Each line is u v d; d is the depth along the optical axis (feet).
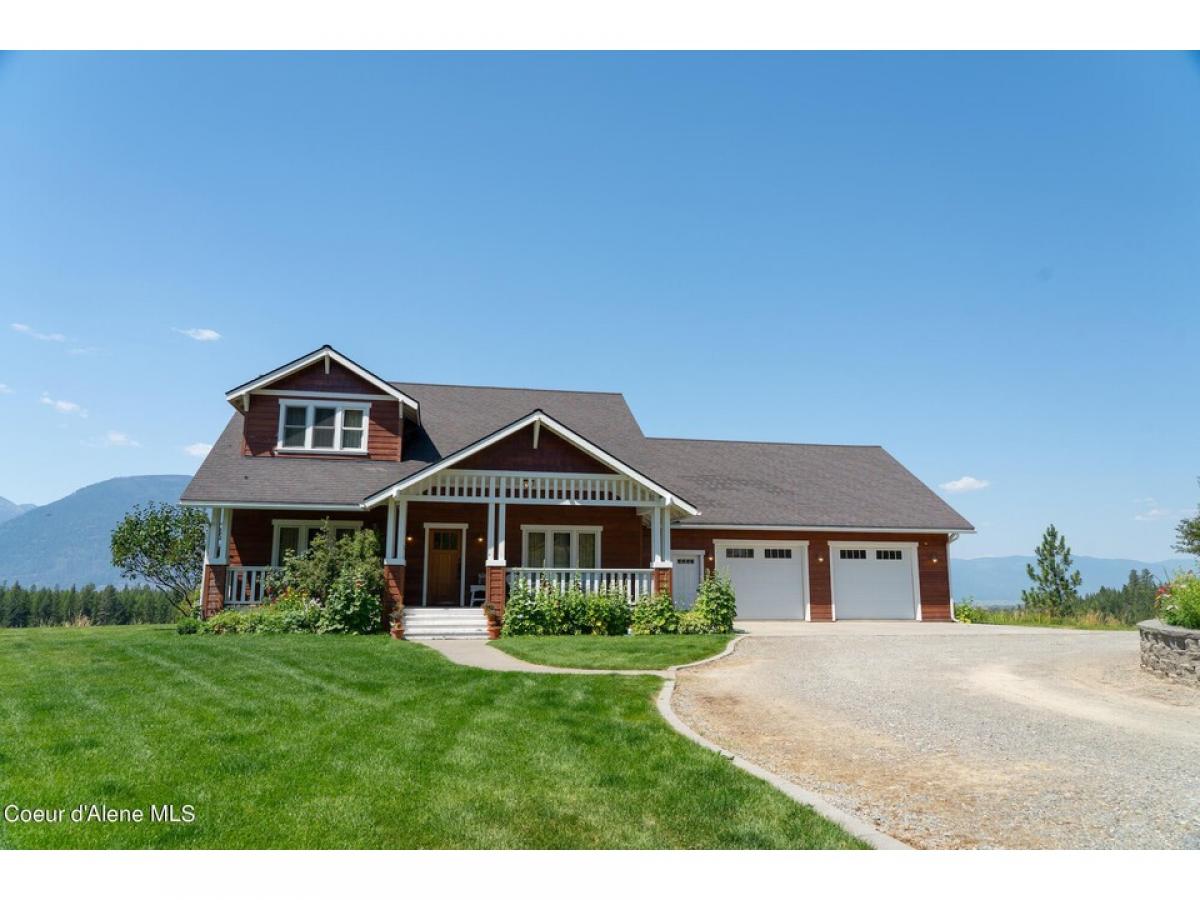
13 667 38.70
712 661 44.68
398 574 61.41
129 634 56.75
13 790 19.53
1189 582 42.78
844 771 22.58
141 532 88.94
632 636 58.49
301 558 63.98
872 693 34.60
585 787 20.22
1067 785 21.11
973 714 30.17
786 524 83.30
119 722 26.73
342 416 73.87
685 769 21.77
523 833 17.30
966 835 17.57
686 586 82.43
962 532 86.94
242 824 17.69
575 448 66.28
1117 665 43.24
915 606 86.89
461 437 79.56
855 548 86.89
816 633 65.00
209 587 63.67
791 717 29.68
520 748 23.90
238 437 74.69
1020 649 51.93
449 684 34.86
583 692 33.14
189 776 20.76
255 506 63.31
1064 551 105.09
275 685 34.22
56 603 187.21
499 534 62.85
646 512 76.89
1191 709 31.27
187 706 29.48
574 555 75.15
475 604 68.64
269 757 22.52
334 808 18.58
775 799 19.40
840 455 102.27
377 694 32.35
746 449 100.63
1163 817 18.58
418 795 19.53
